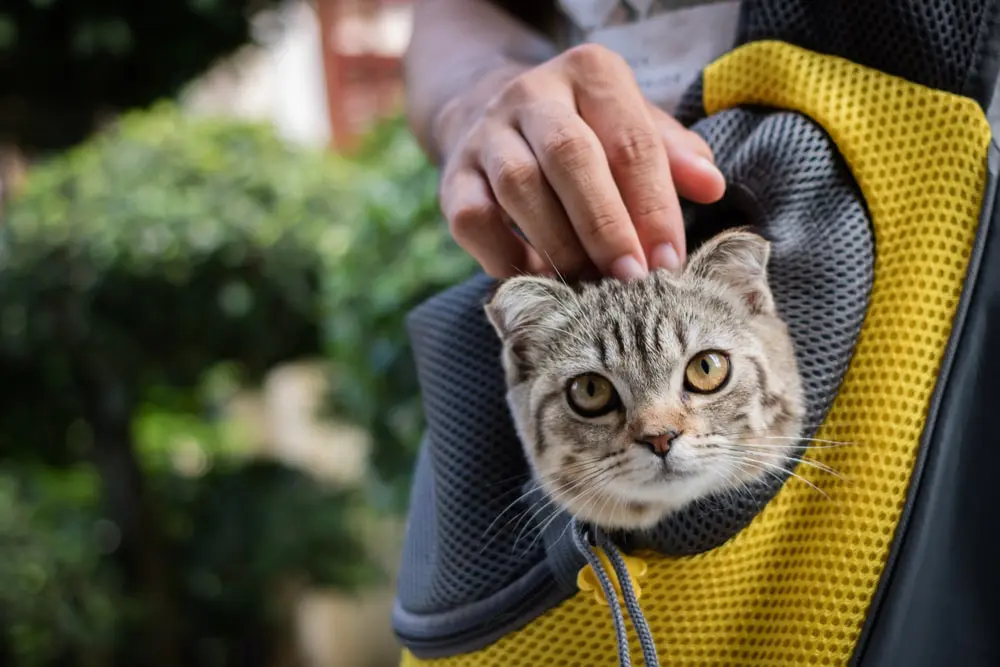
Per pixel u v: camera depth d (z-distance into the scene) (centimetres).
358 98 150
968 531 42
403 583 46
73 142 132
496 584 42
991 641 42
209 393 149
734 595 41
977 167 41
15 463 118
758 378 43
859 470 40
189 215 107
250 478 131
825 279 42
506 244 45
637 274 42
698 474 42
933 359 41
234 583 122
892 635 39
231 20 122
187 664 121
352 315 94
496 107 45
